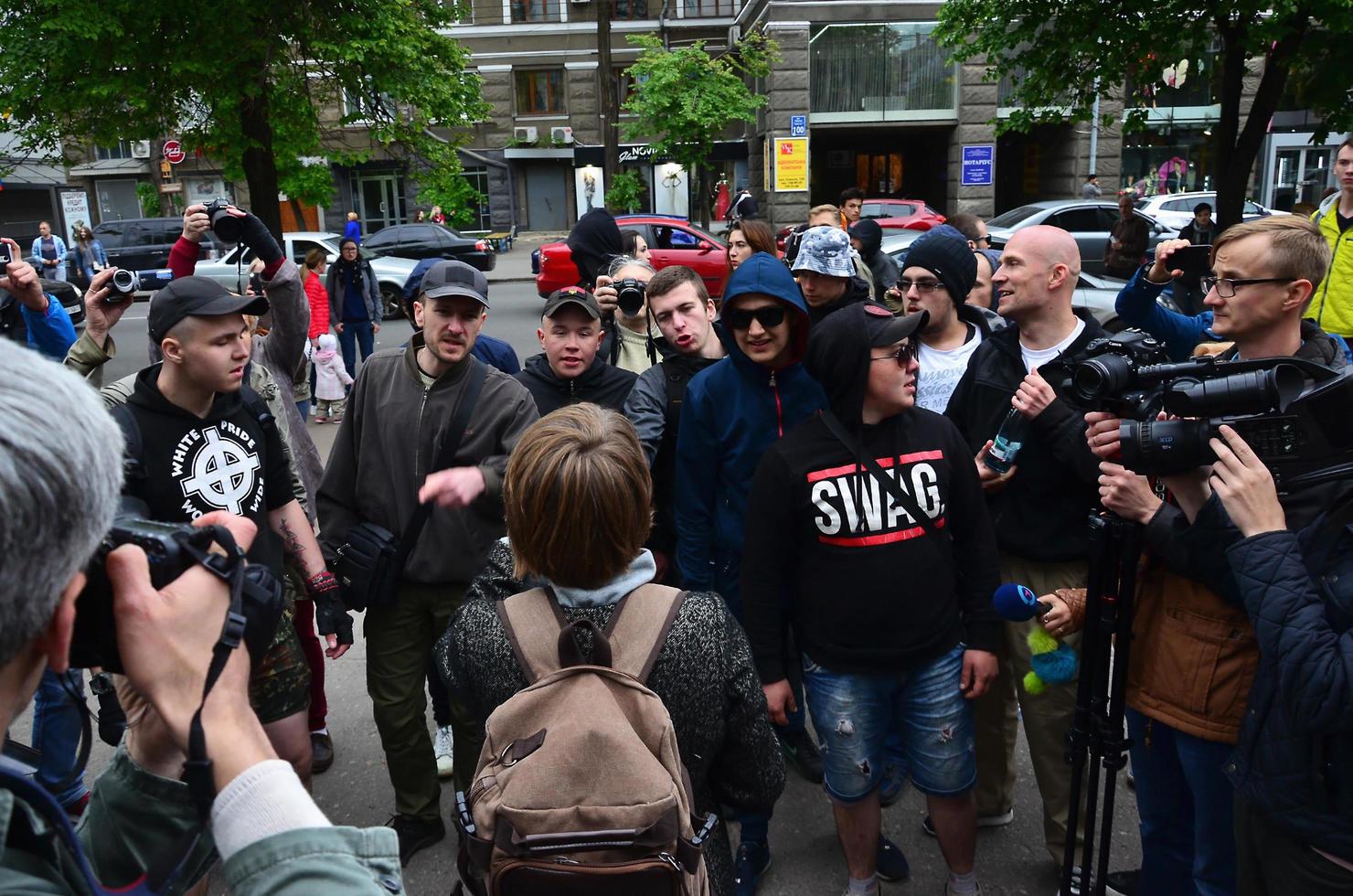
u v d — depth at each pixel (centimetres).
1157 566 208
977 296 439
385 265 1566
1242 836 172
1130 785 315
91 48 959
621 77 2861
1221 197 845
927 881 276
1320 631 149
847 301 357
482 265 1925
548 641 156
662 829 136
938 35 1001
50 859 70
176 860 100
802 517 231
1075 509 257
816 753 329
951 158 2058
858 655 229
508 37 2844
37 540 64
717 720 162
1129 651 209
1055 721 259
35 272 351
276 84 1062
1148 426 172
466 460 270
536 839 133
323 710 341
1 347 68
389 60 1116
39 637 71
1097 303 934
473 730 272
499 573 176
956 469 235
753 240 470
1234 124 829
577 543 155
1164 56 831
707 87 1806
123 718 184
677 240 1434
